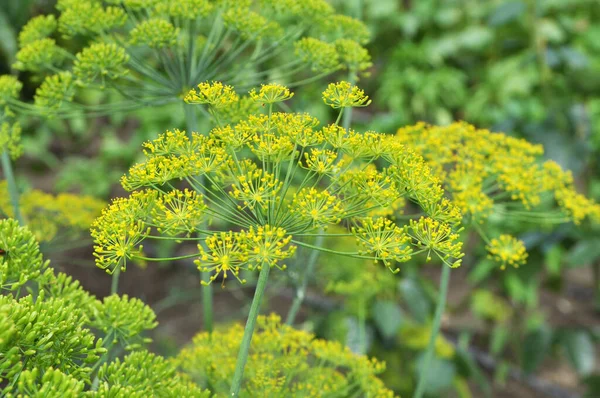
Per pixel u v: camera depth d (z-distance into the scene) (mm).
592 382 1436
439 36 2254
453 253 551
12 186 712
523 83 2059
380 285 992
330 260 938
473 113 2168
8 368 531
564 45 2072
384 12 2203
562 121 1540
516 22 1899
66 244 807
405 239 545
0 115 704
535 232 1391
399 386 1285
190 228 546
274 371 660
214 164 553
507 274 1687
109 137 2156
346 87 559
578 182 1948
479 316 1778
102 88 676
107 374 580
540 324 1521
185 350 678
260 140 549
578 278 2123
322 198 542
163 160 553
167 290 1813
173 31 677
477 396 1645
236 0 695
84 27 700
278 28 743
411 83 2166
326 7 725
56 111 692
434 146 680
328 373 670
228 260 529
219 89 563
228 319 1594
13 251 583
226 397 646
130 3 690
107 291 1777
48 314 548
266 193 542
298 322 1611
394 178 561
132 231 541
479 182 681
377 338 1284
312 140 553
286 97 560
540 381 1698
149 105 702
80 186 2205
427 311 1274
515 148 699
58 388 519
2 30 1098
